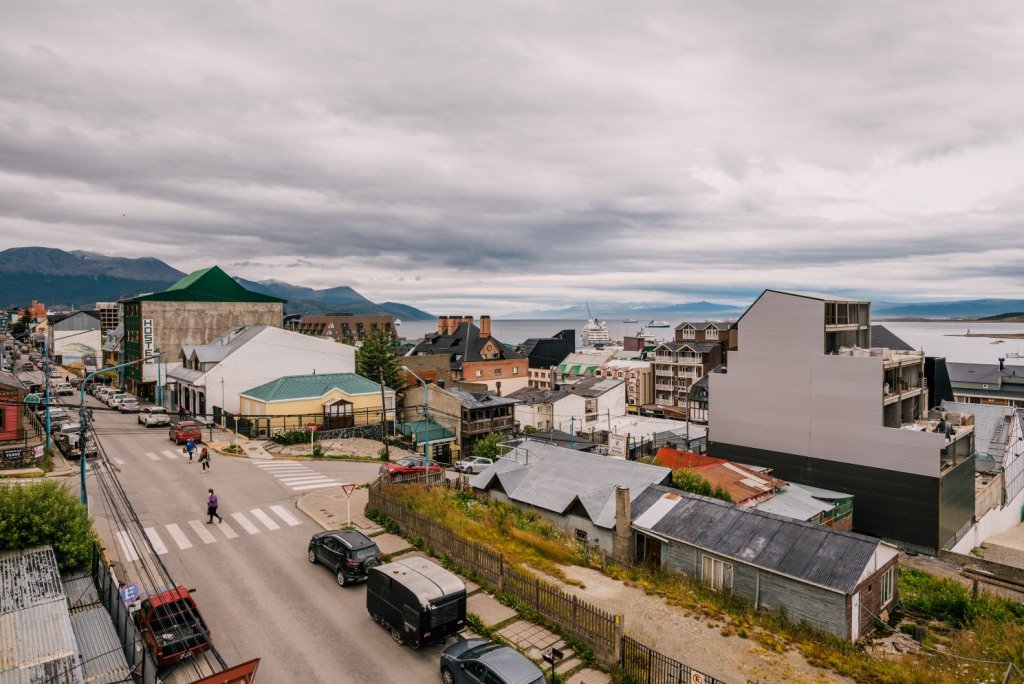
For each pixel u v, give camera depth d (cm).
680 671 1666
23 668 1370
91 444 4325
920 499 4622
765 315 5569
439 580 1945
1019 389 9825
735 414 5784
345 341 11938
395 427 6275
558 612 1995
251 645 1886
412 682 1719
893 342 7206
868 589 2319
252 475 3906
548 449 4009
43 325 13225
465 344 11238
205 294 8106
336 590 2286
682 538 2650
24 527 2050
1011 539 5538
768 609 2366
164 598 1816
